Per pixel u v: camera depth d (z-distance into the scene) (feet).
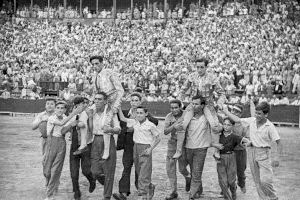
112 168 29.25
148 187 29.22
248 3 127.54
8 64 127.24
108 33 133.28
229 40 116.37
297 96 95.91
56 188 29.96
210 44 116.98
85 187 34.99
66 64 121.60
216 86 30.25
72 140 30.32
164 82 105.09
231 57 109.91
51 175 29.58
